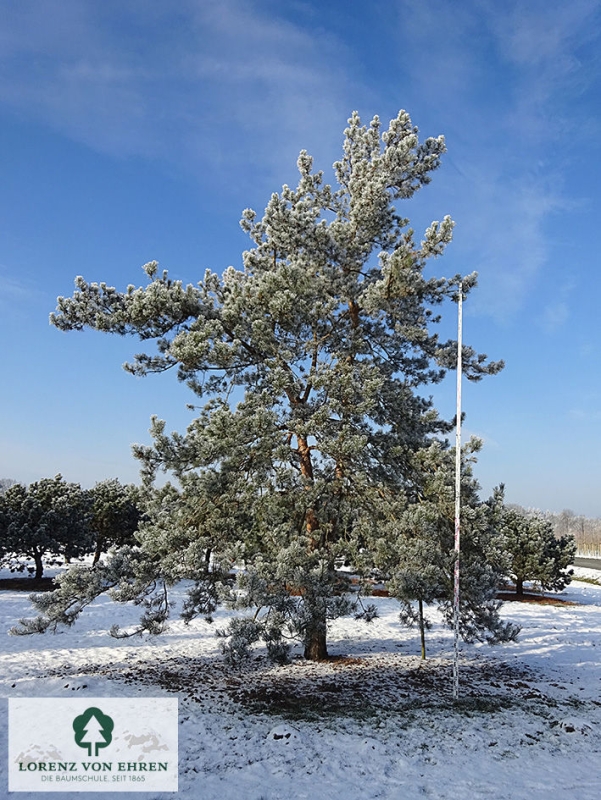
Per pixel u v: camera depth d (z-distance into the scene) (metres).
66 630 15.71
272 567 9.70
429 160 13.07
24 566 25.56
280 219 12.66
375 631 17.31
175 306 11.30
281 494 11.55
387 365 13.22
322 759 7.51
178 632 15.94
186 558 10.16
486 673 12.86
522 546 26.17
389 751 7.86
